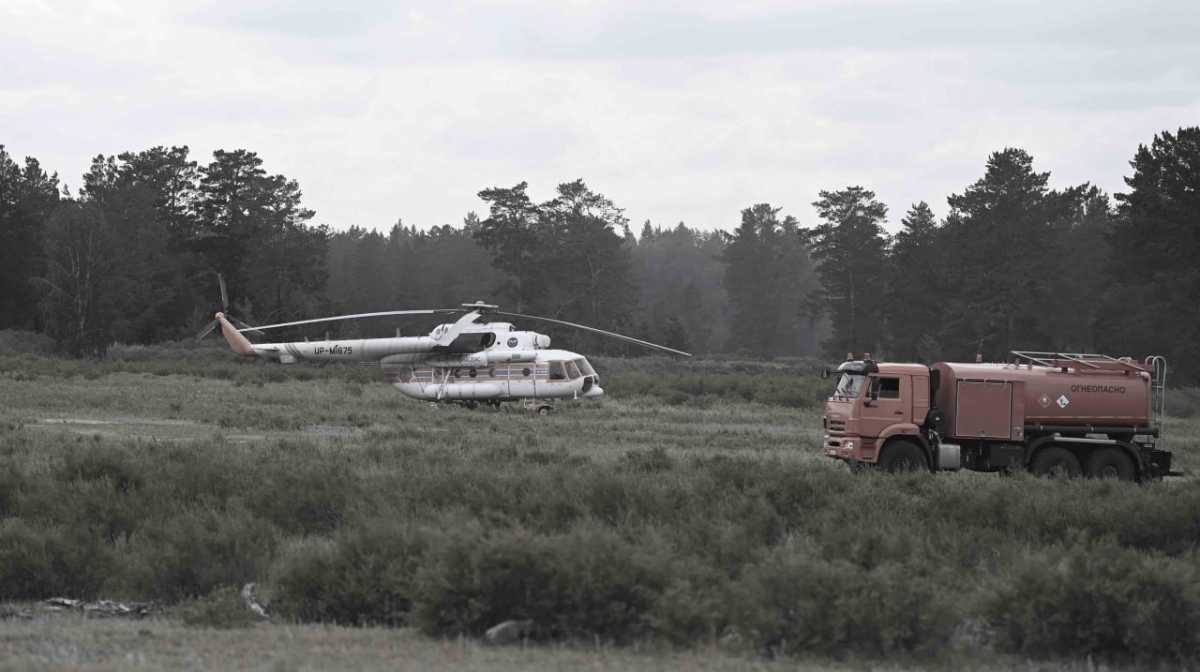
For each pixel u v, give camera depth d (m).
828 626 37.19
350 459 83.00
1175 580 38.88
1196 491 64.31
